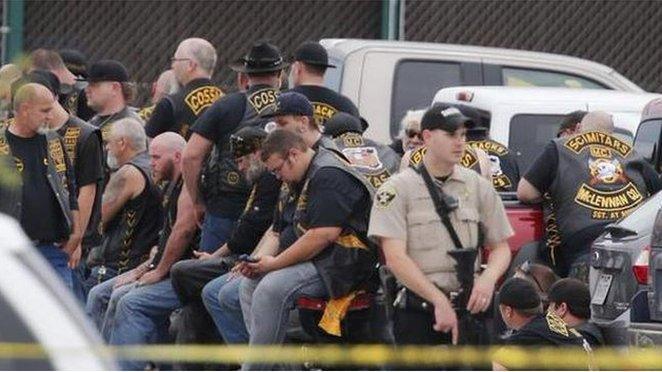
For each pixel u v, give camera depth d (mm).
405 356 21031
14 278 9977
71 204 25719
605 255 23031
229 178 25359
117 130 28047
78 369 9906
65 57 34906
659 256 21281
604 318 22875
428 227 21031
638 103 33062
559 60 37688
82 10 45875
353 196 22375
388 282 21391
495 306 21562
